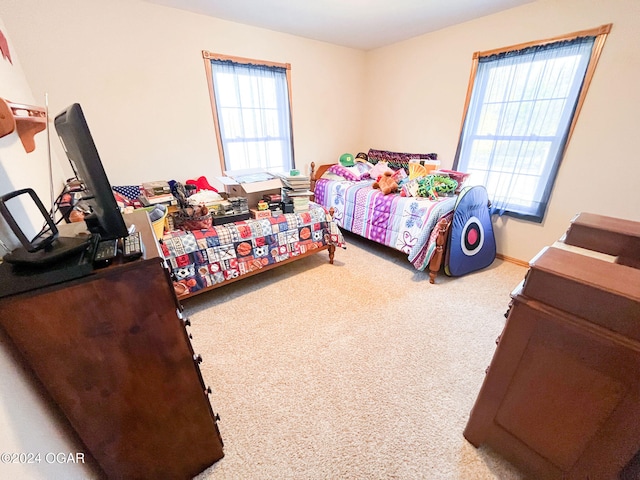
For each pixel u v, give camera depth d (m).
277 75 3.12
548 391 0.86
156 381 0.85
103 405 0.80
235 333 1.81
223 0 2.24
